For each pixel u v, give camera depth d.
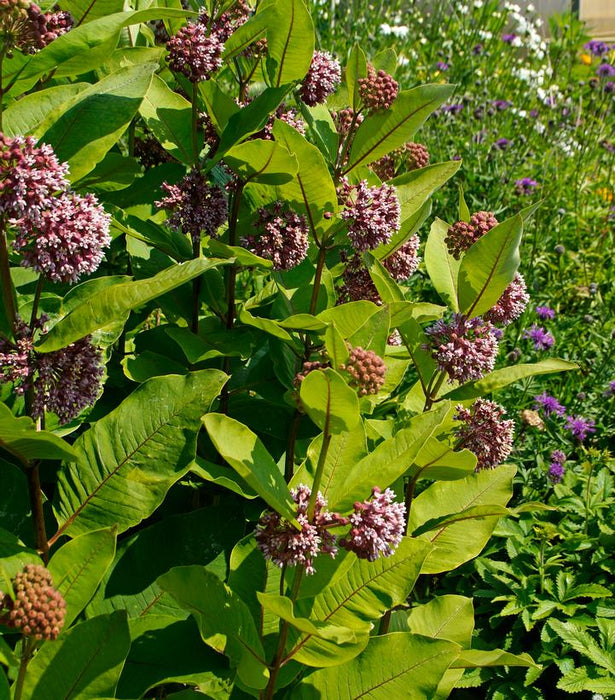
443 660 1.26
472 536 1.48
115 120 1.22
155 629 1.28
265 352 1.54
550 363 1.43
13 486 1.30
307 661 1.23
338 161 1.41
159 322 1.90
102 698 1.12
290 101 1.54
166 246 1.44
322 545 1.16
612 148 3.79
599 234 3.39
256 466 1.13
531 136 3.94
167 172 1.54
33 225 1.07
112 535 1.15
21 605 1.07
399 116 1.36
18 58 1.22
